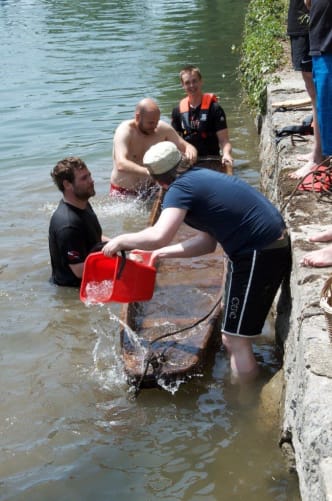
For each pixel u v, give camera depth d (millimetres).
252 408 4531
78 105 12719
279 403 4410
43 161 9711
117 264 4762
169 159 4547
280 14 14234
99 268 5090
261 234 4512
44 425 4480
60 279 6262
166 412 4555
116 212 7957
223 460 4086
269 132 8508
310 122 7137
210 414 4508
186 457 4137
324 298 3482
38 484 3971
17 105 12945
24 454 4223
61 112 12289
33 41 20719
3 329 5625
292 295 4531
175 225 4531
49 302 6023
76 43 19781
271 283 4605
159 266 6410
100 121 11594
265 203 4633
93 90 13812
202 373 4918
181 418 4492
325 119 4918
